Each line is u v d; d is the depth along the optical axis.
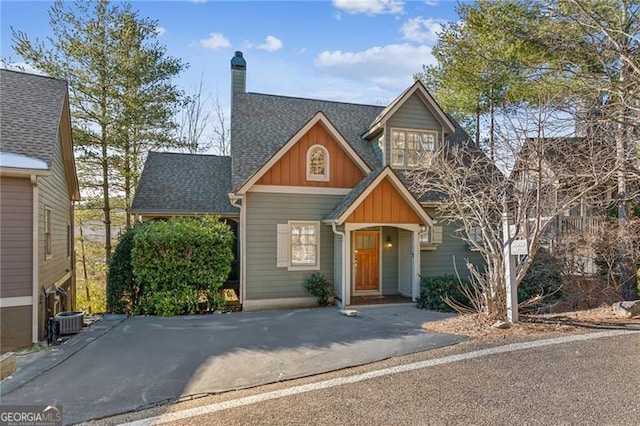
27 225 8.60
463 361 5.96
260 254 11.84
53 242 11.50
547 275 11.59
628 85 9.63
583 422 4.05
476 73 15.18
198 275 11.10
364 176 12.91
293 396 4.97
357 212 11.20
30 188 8.66
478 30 13.20
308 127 12.04
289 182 12.15
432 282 11.45
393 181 11.41
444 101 20.33
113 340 8.02
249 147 13.12
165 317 10.43
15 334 8.31
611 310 9.16
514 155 8.88
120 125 16.89
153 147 18.83
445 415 4.28
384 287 13.16
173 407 4.84
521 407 4.41
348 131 14.88
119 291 11.14
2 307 8.23
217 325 9.36
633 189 10.75
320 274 12.27
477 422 4.11
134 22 16.92
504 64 12.70
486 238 8.59
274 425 4.20
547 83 12.04
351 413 4.40
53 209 11.48
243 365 6.32
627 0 10.32
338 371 5.87
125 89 17.08
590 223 12.12
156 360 6.69
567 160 8.77
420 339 7.31
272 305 11.84
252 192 11.80
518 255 8.68
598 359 5.86
